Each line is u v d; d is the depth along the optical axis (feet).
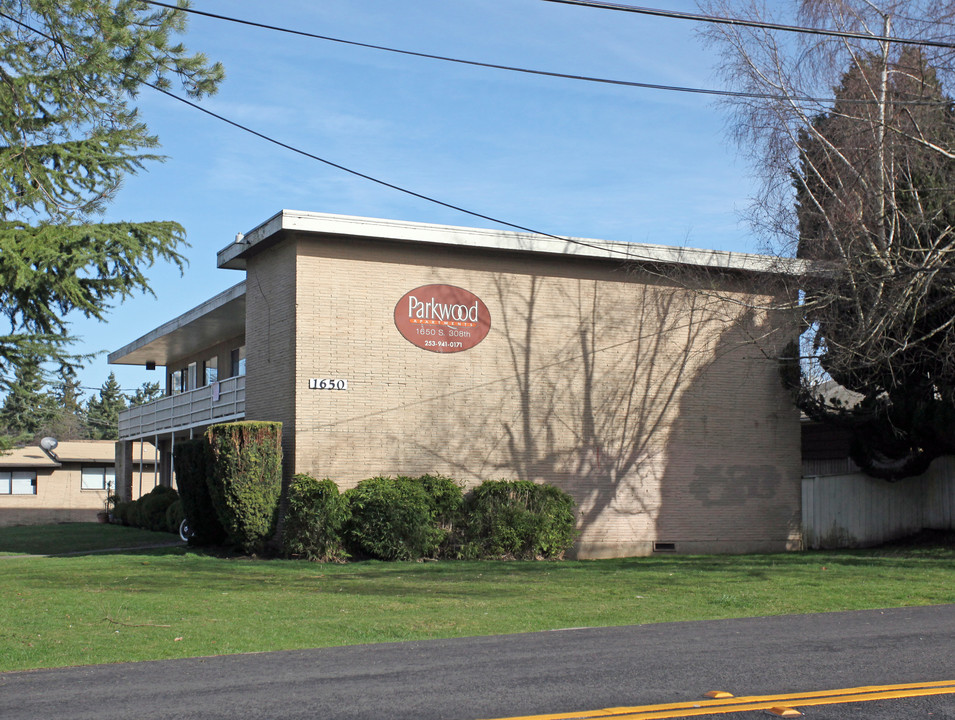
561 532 67.05
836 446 89.04
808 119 65.21
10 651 31.37
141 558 62.49
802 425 91.66
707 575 53.78
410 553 62.54
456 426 67.51
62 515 147.84
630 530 71.41
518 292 70.23
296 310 64.13
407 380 66.44
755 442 75.82
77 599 42.68
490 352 68.95
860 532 78.48
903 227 64.80
